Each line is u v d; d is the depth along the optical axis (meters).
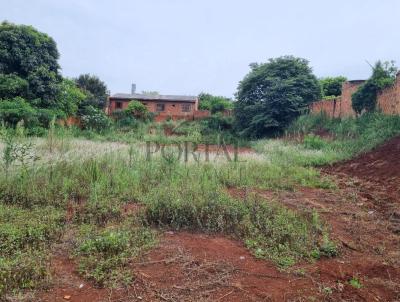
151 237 3.89
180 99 32.12
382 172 8.40
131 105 27.17
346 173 9.37
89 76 29.97
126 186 5.72
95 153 7.48
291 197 6.30
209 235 4.14
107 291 2.79
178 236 4.04
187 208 4.45
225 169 7.55
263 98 21.44
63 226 4.07
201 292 2.85
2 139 6.13
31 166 5.94
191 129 23.42
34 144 6.76
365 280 3.26
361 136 12.27
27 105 13.82
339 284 3.12
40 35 16.75
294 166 9.45
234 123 24.03
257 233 4.12
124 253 3.37
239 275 3.17
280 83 20.06
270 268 3.36
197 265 3.31
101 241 3.51
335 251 3.79
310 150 12.55
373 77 13.42
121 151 8.13
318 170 9.62
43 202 4.85
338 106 16.62
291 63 21.28
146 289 2.85
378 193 6.86
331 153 11.47
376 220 5.18
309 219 4.91
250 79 22.05
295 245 3.84
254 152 13.13
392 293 3.06
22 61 15.50
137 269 3.16
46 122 13.90
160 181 6.33
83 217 4.37
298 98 19.92
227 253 3.62
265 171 8.19
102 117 18.77
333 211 5.54
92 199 4.96
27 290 2.73
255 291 2.91
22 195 4.89
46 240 3.63
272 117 20.34
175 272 3.15
